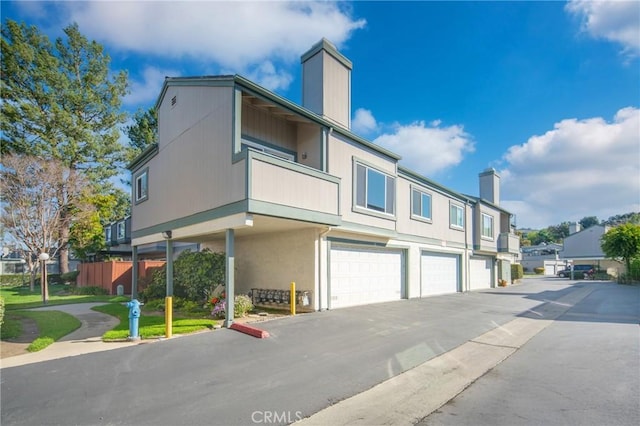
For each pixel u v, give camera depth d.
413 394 4.82
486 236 23.73
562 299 16.20
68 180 21.70
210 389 4.86
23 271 35.56
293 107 10.37
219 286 11.99
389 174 14.27
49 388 4.86
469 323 9.78
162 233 12.61
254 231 12.10
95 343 7.31
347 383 5.16
